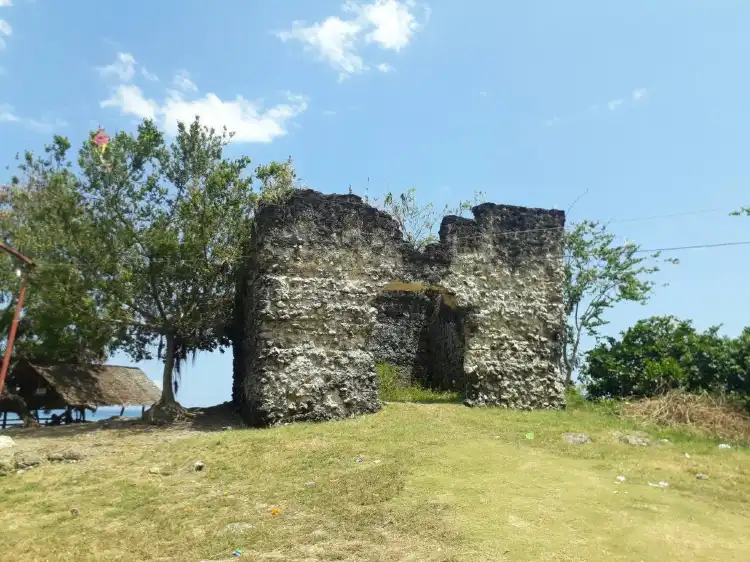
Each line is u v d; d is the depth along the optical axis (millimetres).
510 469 10453
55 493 10055
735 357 17344
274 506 9023
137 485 10250
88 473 11008
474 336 16500
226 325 16859
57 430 15328
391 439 12430
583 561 6938
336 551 7355
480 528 7820
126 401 19734
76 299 14781
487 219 17234
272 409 14156
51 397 19281
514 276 17172
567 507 8602
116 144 15516
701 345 18031
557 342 17219
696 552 7273
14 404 19422
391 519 8219
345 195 15891
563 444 12562
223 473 10672
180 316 15578
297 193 15430
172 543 7891
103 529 8500
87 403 18453
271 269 14812
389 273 15828
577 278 24344
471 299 16500
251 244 16031
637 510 8633
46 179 15727
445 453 11414
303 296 14914
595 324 23891
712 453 12555
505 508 8516
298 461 11055
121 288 14953
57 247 14844
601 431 13953
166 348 16297
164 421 15508
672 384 17547
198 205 15477
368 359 15227
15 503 9656
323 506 8859
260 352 14508
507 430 13641
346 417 14656
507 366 16578
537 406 16641
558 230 17859
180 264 15305
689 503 9078
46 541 8133
